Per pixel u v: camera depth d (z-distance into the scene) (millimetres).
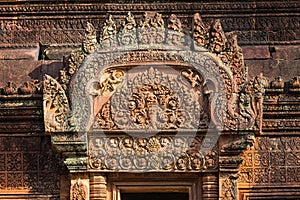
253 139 21375
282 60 22578
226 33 23656
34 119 21906
